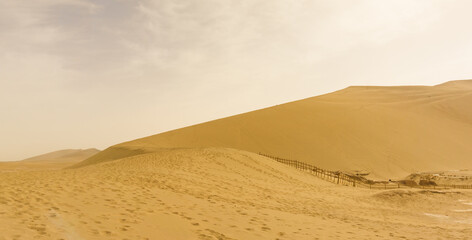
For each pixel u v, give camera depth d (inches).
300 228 450.9
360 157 1980.8
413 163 1962.4
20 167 2728.8
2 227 303.6
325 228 475.5
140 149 1882.4
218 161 1093.8
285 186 945.5
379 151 2066.9
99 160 2022.6
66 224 339.9
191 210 467.8
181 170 872.3
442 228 570.9
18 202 408.8
